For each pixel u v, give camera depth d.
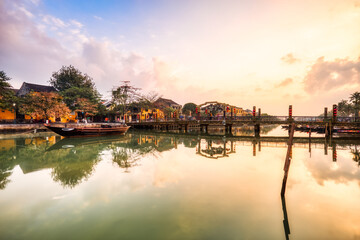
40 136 22.61
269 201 5.44
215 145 17.41
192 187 6.54
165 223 4.29
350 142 19.66
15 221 4.43
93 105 39.25
